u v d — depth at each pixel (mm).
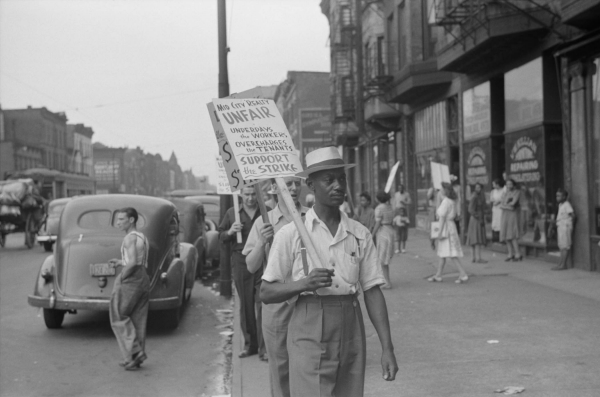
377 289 3957
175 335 9906
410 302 10688
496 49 15828
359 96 30734
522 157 15703
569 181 13383
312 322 3752
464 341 7828
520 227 15836
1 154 70375
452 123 21562
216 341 9484
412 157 26281
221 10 13219
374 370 6875
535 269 13594
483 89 18453
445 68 18250
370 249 3953
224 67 13305
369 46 30359
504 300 10383
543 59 14648
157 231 10117
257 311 7590
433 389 6074
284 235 3910
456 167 21594
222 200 13438
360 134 34438
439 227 12625
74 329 10289
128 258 7801
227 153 5250
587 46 12383
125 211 7863
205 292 14484
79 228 10141
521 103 15852
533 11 14383
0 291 14484
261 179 4465
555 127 14664
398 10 25266
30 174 41938
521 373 6391
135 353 7836
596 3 11195
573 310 9305
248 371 7137
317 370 3707
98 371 7809
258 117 4629
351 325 3814
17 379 7469
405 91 22406
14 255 24297
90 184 62906
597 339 7570
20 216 27391
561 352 7074
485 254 17234
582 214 12961
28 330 10242
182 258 12320
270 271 3869
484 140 18453
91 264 9602
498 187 16781
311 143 63000
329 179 3842
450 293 11367
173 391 6996
